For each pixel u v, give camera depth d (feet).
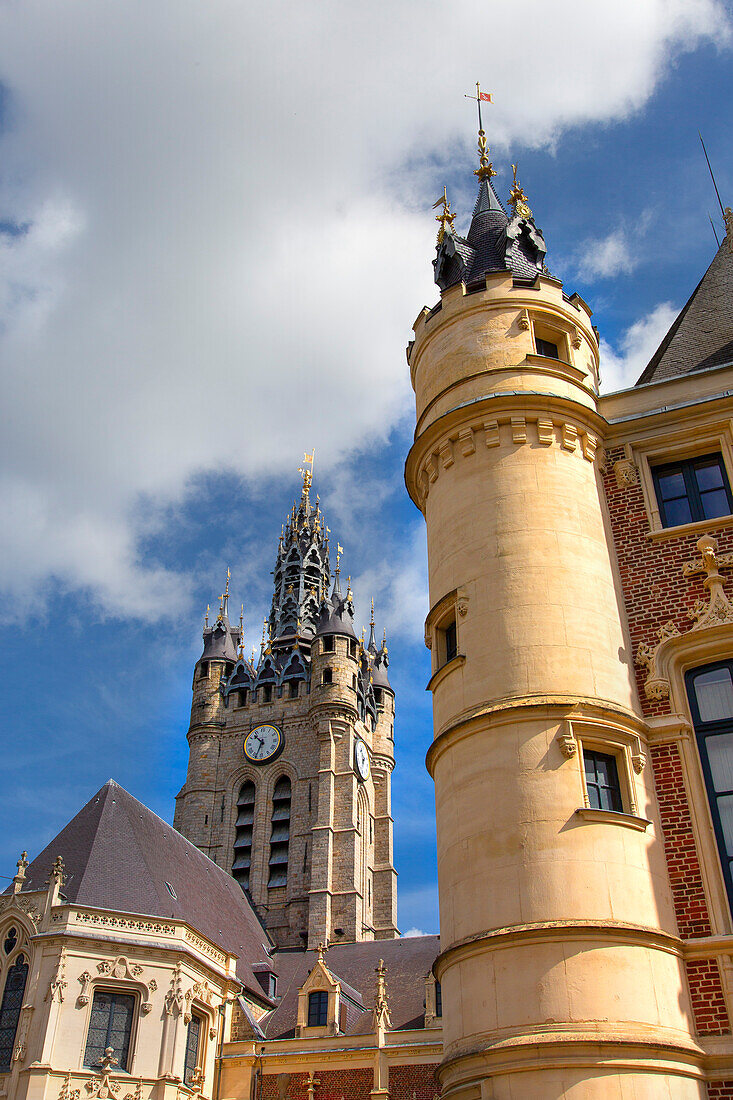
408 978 171.32
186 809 255.29
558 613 61.16
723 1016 50.14
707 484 67.00
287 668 272.31
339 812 240.12
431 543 70.59
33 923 127.13
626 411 71.36
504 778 56.18
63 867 141.79
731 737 57.47
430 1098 136.87
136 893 144.36
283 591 317.22
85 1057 120.47
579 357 75.41
